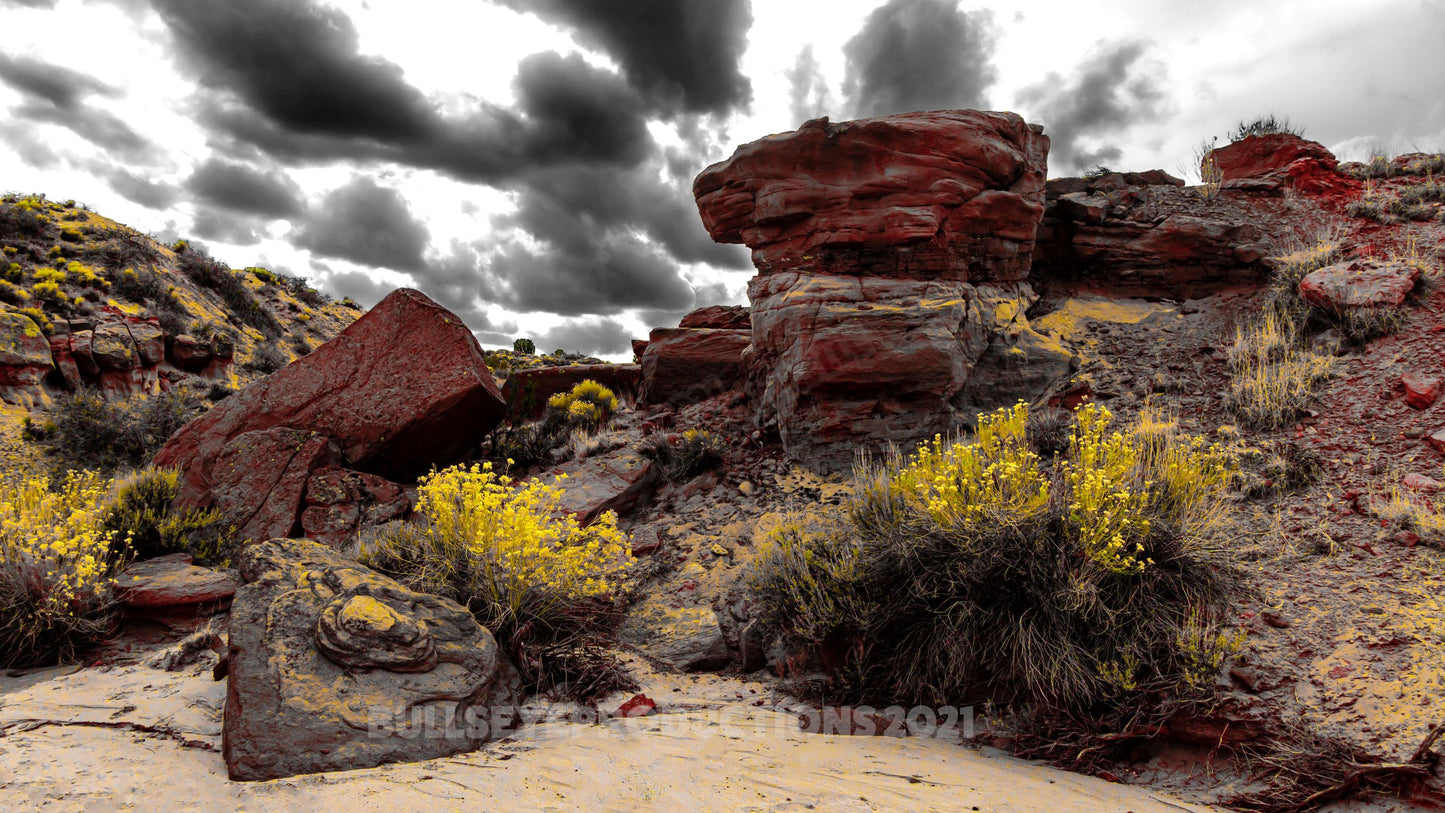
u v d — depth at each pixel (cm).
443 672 457
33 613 559
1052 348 982
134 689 487
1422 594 473
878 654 538
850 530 655
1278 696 416
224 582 691
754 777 383
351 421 1024
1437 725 366
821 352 904
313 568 514
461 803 330
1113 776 412
